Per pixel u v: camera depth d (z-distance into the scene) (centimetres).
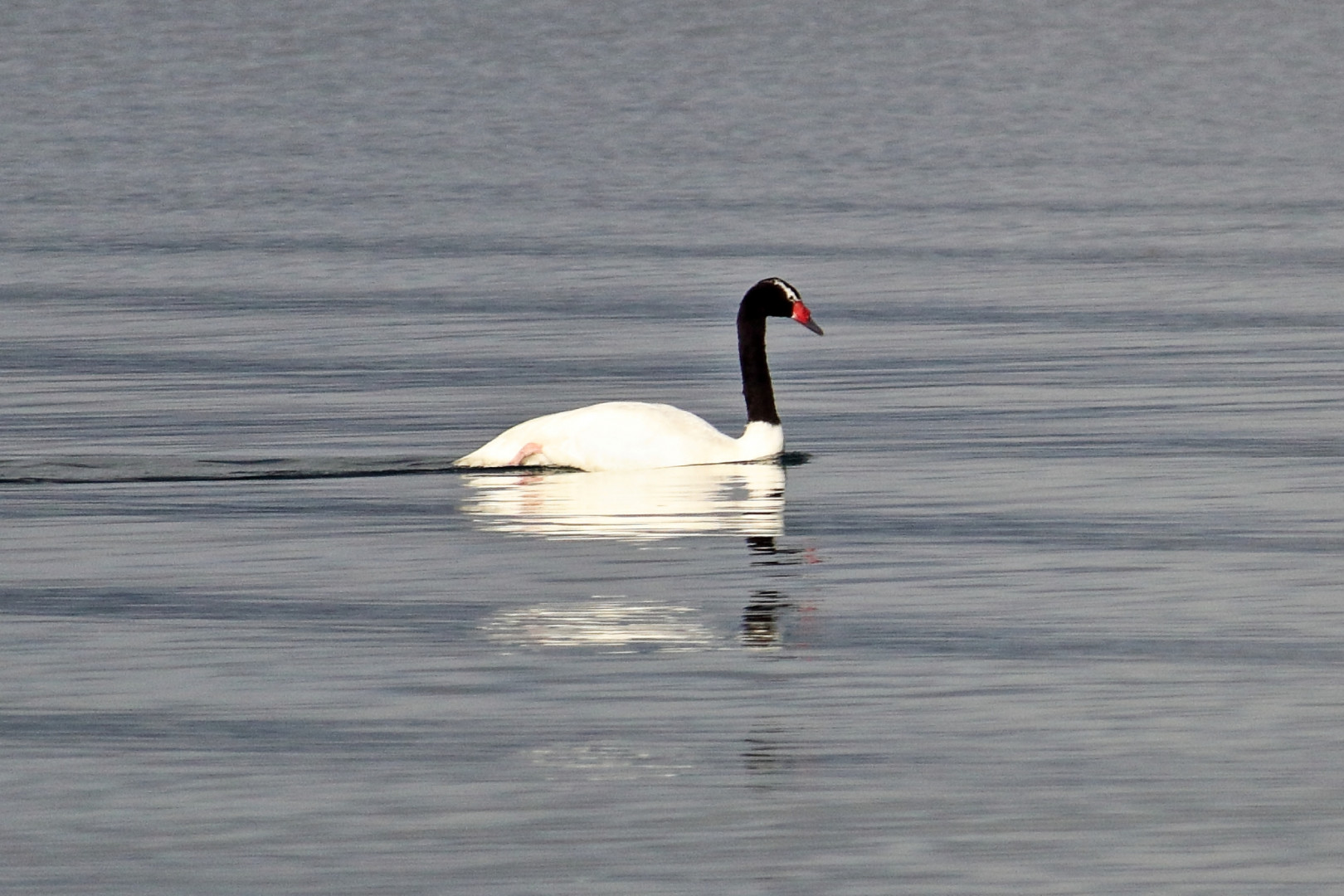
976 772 1223
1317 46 8869
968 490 2028
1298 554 1752
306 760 1248
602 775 1223
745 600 1609
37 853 1116
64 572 1706
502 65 8488
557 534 1838
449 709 1338
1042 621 1547
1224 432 2341
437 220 4788
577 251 4219
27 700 1360
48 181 5597
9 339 3119
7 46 8756
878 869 1094
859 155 6144
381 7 9962
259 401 2605
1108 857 1105
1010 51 8869
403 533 1845
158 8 9781
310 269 3969
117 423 2438
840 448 2259
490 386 2747
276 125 6912
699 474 2109
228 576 1691
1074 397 2594
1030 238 4375
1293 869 1091
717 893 1065
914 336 3138
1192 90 7756
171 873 1091
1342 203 4903
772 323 3297
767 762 1241
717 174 5728
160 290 3694
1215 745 1266
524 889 1071
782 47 8981
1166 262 3962
